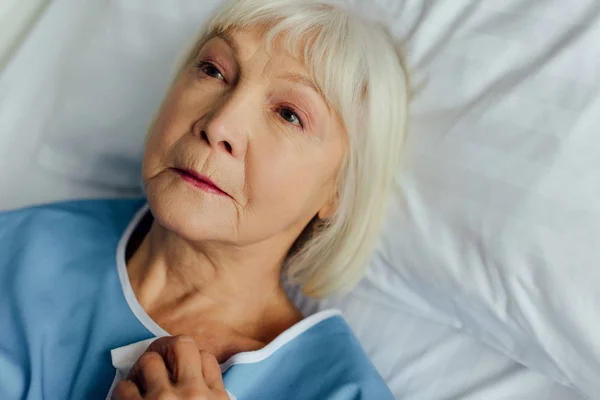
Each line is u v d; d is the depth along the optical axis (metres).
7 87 1.08
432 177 0.88
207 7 1.04
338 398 0.83
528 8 0.85
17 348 0.84
